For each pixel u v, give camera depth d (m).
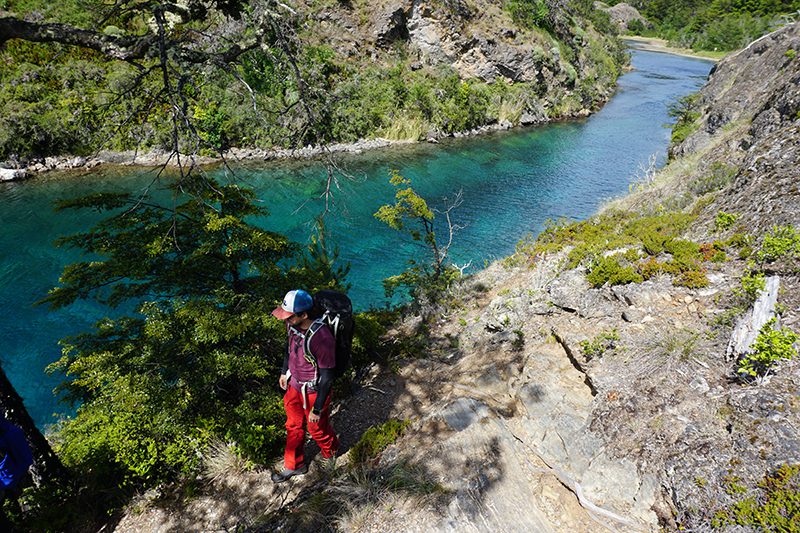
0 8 16.83
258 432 5.03
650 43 79.88
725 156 12.65
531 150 24.41
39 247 13.16
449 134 26.44
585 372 4.87
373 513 3.69
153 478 5.15
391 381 6.23
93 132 18.62
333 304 3.78
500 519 3.46
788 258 5.25
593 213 16.31
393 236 14.65
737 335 4.28
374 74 26.33
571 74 33.81
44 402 8.17
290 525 3.88
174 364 5.45
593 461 3.88
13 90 19.06
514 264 9.89
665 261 6.25
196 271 6.00
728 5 82.69
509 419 4.58
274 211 15.84
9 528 3.29
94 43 4.29
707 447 3.57
